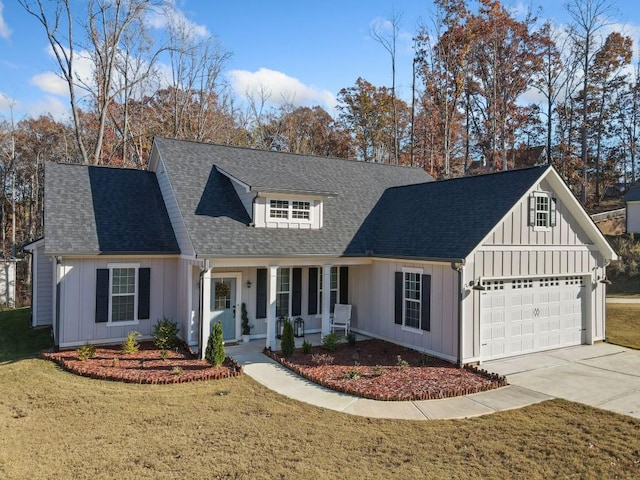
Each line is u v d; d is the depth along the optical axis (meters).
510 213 13.58
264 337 16.14
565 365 13.04
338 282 17.27
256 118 45.44
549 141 40.03
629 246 32.47
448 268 13.05
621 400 10.05
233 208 15.69
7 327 18.03
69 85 26.08
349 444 7.70
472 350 12.91
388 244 15.77
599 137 47.25
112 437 7.79
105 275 14.57
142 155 35.72
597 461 7.10
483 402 9.91
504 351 13.84
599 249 16.14
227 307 15.52
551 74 40.00
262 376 11.68
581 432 8.24
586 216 15.14
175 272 15.80
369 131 48.06
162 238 15.70
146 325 15.30
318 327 17.25
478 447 7.62
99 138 27.20
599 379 11.66
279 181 16.67
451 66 36.66
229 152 18.36
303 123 50.16
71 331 14.10
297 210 16.02
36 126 44.84
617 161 49.72
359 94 47.78
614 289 28.11
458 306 12.70
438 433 8.21
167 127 37.91
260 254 13.85
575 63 40.47
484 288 12.96
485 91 40.41
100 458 7.01
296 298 16.70
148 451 7.28
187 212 14.55
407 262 14.60
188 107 37.69
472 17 36.12
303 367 12.33
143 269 15.17
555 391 10.70
